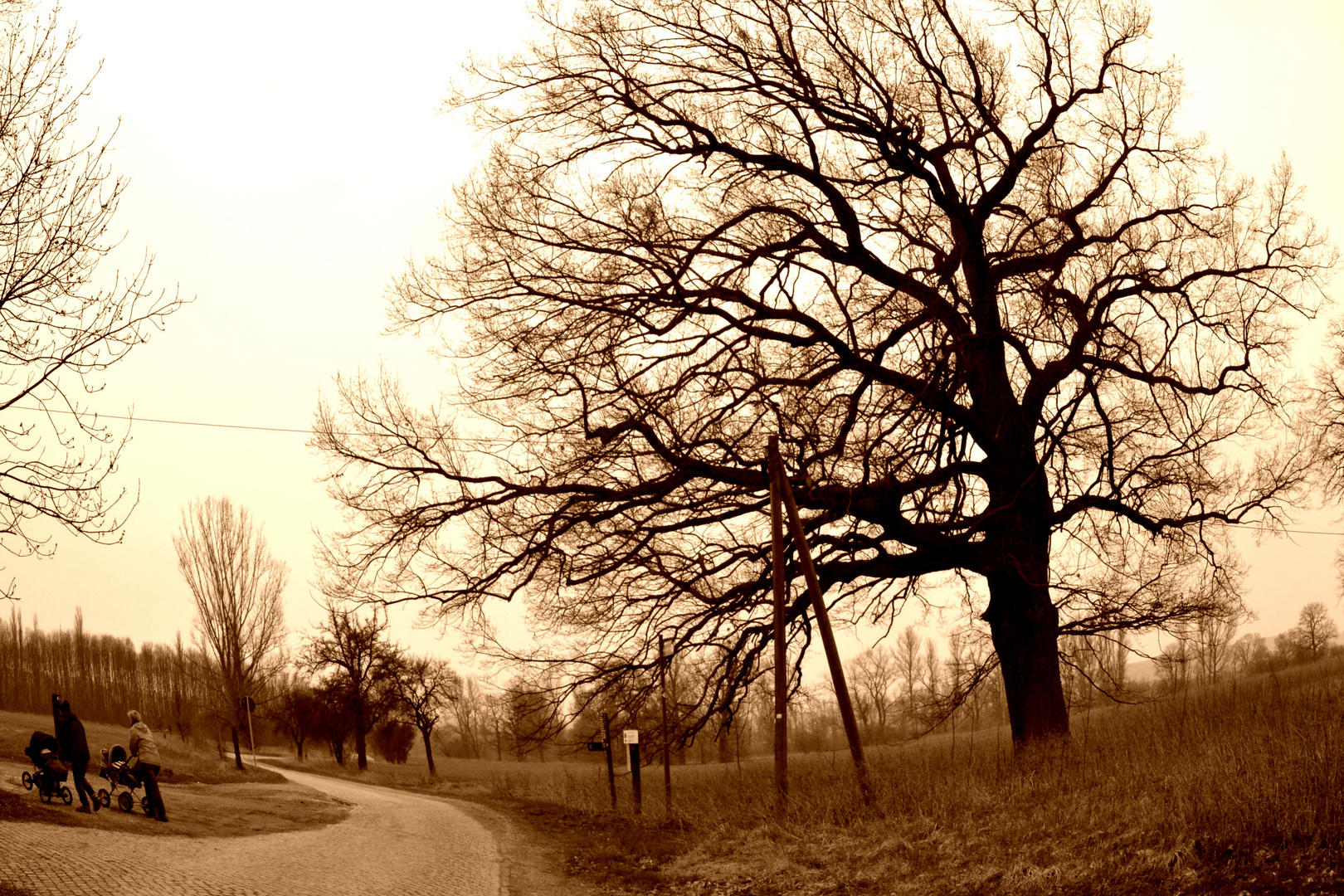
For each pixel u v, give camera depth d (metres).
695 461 19.03
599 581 20.72
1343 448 32.53
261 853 15.79
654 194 19.61
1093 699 23.36
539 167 19.73
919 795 15.75
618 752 38.75
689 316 19.47
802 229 19.81
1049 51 19.97
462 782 48.81
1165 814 10.98
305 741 85.94
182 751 41.84
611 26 19.70
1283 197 20.12
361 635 60.69
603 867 16.08
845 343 19.62
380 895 12.48
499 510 19.70
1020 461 19.55
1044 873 10.74
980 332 18.20
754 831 16.41
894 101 20.14
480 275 19.52
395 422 20.16
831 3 19.88
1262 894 8.84
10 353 12.62
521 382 19.33
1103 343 18.95
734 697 22.06
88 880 11.54
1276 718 15.46
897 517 19.30
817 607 17.50
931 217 19.31
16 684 91.62
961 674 23.81
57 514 12.80
